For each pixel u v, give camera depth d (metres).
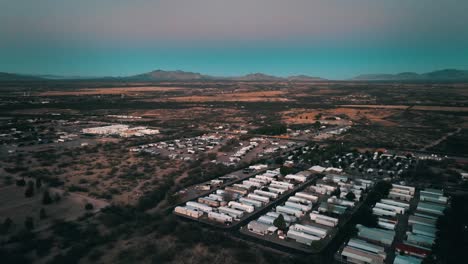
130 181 121.31
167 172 135.25
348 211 100.69
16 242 73.81
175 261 68.44
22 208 92.75
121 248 73.00
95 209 94.56
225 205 104.50
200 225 89.44
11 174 123.56
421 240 79.06
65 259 66.69
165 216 93.75
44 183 114.62
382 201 106.50
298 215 96.19
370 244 77.25
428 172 134.50
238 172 141.62
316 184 122.12
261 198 107.75
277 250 76.25
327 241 81.31
